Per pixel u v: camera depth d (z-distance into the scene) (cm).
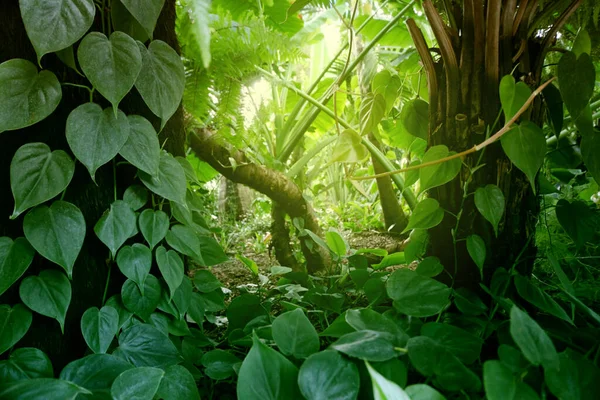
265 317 100
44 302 71
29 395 56
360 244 252
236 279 192
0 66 66
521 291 80
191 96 149
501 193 84
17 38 71
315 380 59
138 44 74
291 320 73
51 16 62
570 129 133
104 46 68
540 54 91
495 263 93
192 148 156
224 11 173
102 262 82
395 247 180
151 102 75
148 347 81
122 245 84
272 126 229
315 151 224
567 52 82
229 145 160
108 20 74
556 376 56
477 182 90
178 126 95
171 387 73
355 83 262
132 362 78
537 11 92
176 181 83
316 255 182
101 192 80
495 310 82
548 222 143
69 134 68
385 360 63
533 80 91
